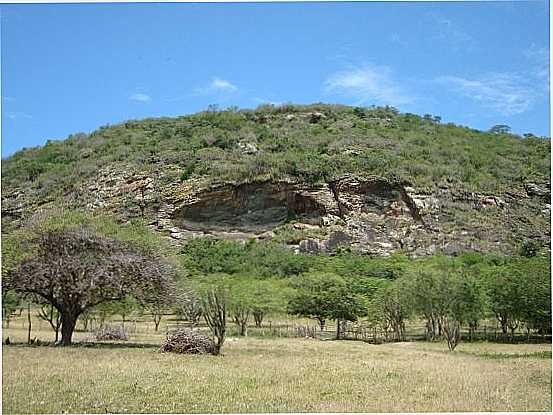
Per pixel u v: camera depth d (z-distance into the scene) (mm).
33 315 57844
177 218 89375
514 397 14242
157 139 110500
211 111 122625
